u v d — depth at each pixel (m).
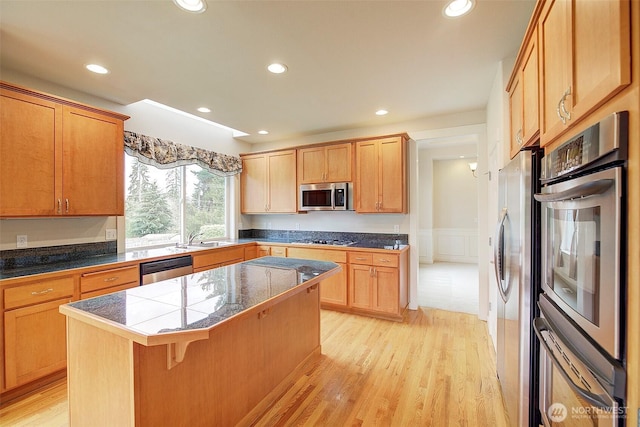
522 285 1.50
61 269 2.32
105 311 1.37
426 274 5.89
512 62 2.28
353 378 2.32
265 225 5.11
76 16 1.76
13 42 2.03
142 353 1.28
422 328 3.28
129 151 3.23
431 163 6.92
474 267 6.54
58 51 2.15
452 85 2.79
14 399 2.04
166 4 1.66
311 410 1.96
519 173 1.55
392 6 1.69
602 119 0.78
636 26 0.67
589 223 0.89
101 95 2.95
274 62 2.33
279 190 4.54
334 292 3.84
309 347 2.55
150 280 2.94
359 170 3.92
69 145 2.53
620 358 0.74
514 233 1.66
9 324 2.00
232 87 2.79
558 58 1.12
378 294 3.58
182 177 4.11
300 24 1.85
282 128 4.24
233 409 1.75
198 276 2.08
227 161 4.56
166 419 1.38
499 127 2.42
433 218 7.29
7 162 2.17
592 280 0.87
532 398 1.49
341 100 3.14
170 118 3.80
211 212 4.55
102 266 2.55
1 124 2.14
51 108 2.41
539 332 1.28
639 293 0.68
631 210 0.71
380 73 2.53
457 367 2.46
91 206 2.68
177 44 2.07
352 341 2.96
